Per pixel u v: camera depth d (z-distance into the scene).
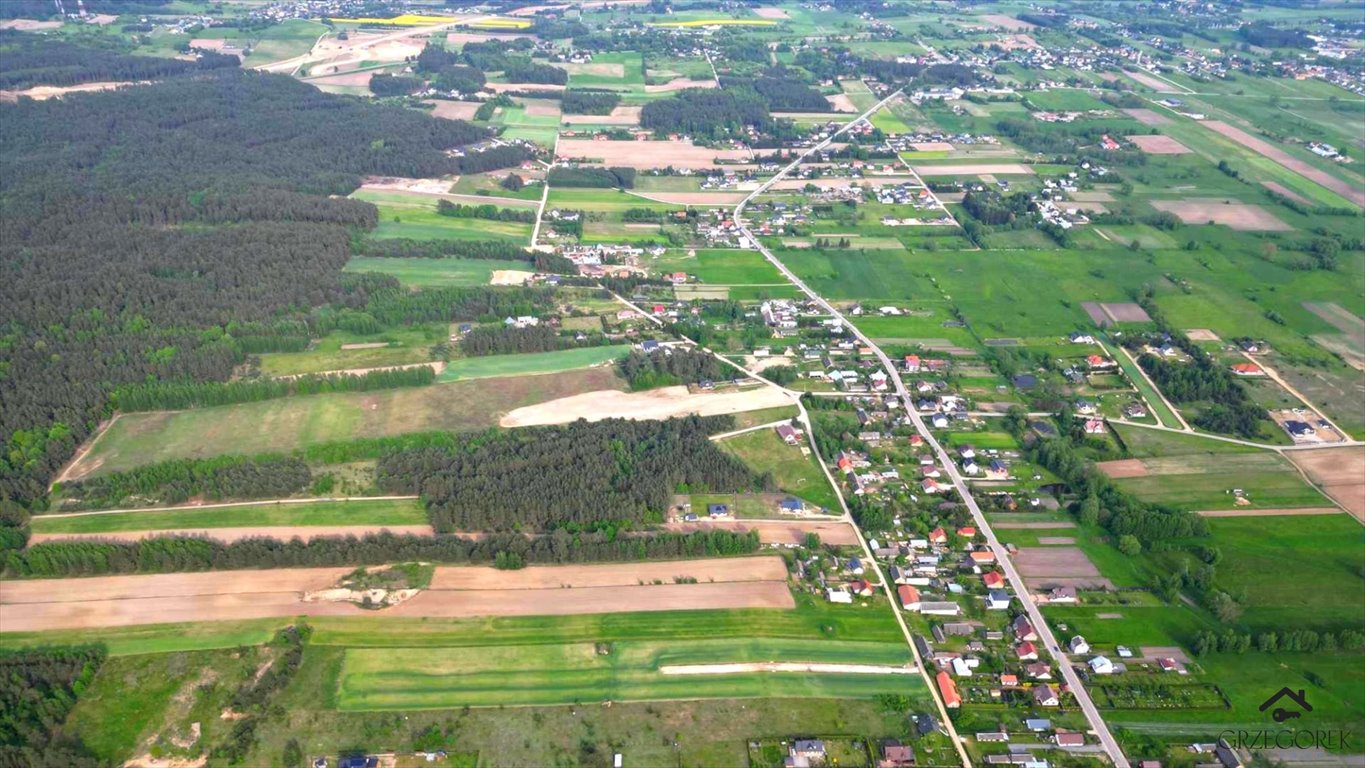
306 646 142.38
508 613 149.75
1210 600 153.50
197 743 126.31
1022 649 144.88
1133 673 141.62
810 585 157.75
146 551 156.50
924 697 136.62
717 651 143.38
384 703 132.88
